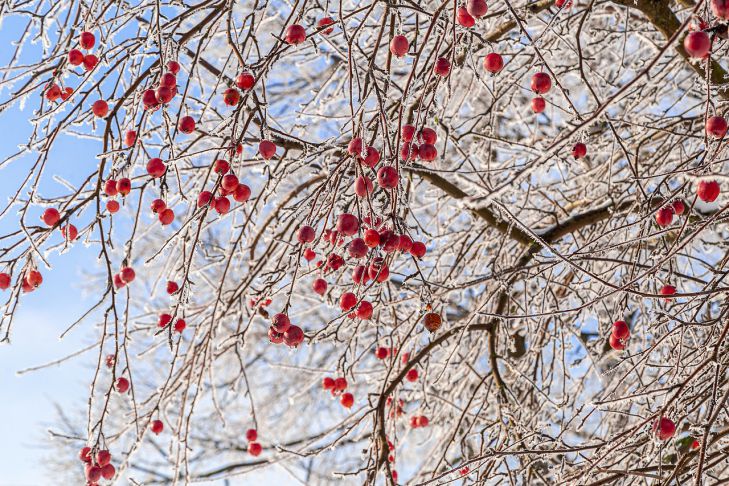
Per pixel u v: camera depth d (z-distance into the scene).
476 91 4.67
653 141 4.22
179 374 3.61
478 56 3.78
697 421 2.86
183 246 2.85
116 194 2.69
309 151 2.85
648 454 2.69
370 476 2.90
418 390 4.21
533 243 3.63
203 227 2.91
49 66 2.75
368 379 4.02
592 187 4.36
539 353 4.07
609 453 2.46
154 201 2.58
